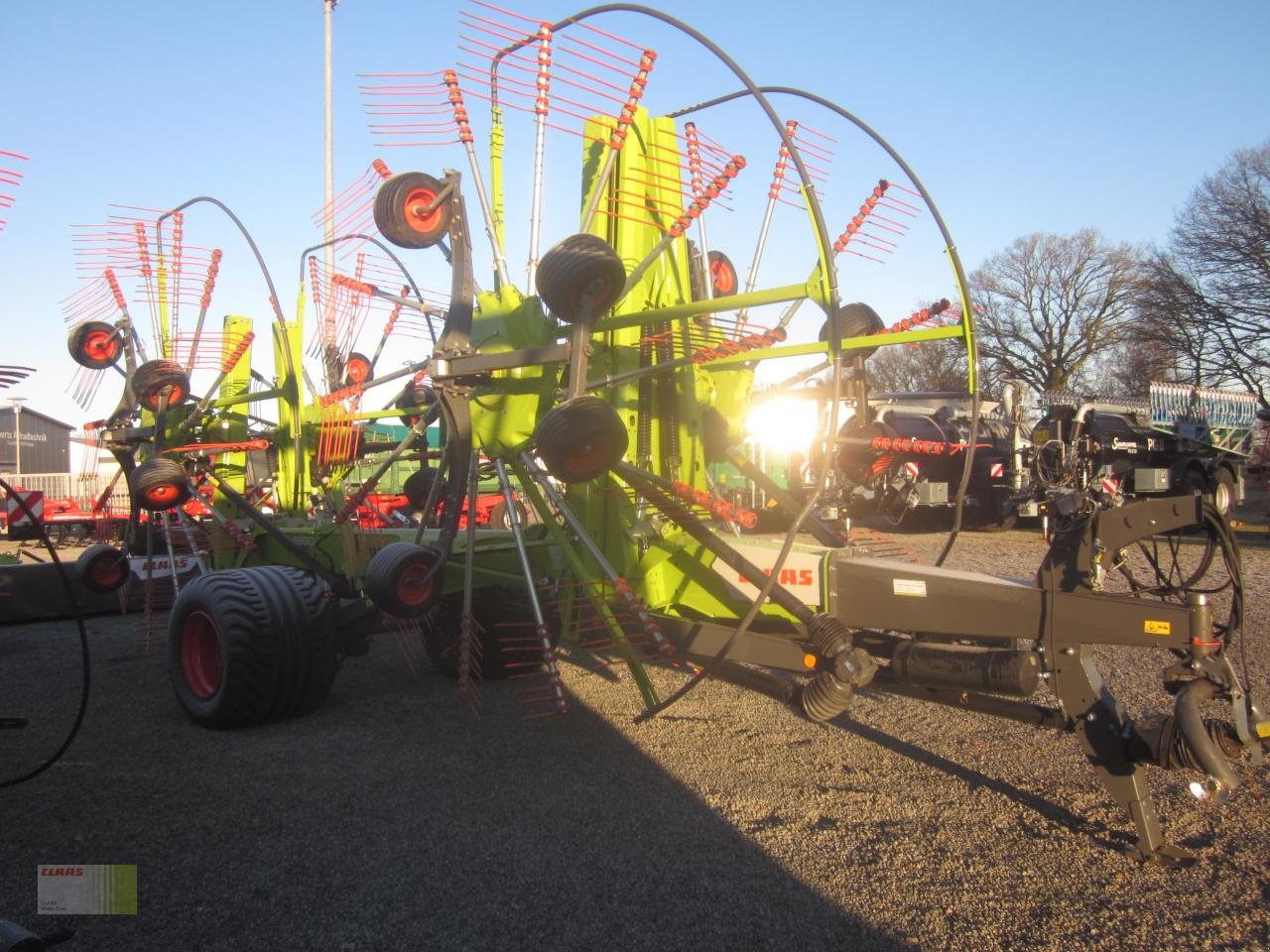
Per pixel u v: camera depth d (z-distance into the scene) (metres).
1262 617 7.76
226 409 7.49
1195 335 32.84
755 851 3.35
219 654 4.92
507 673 5.93
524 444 4.12
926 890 3.05
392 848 3.38
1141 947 2.69
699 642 4.02
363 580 5.50
